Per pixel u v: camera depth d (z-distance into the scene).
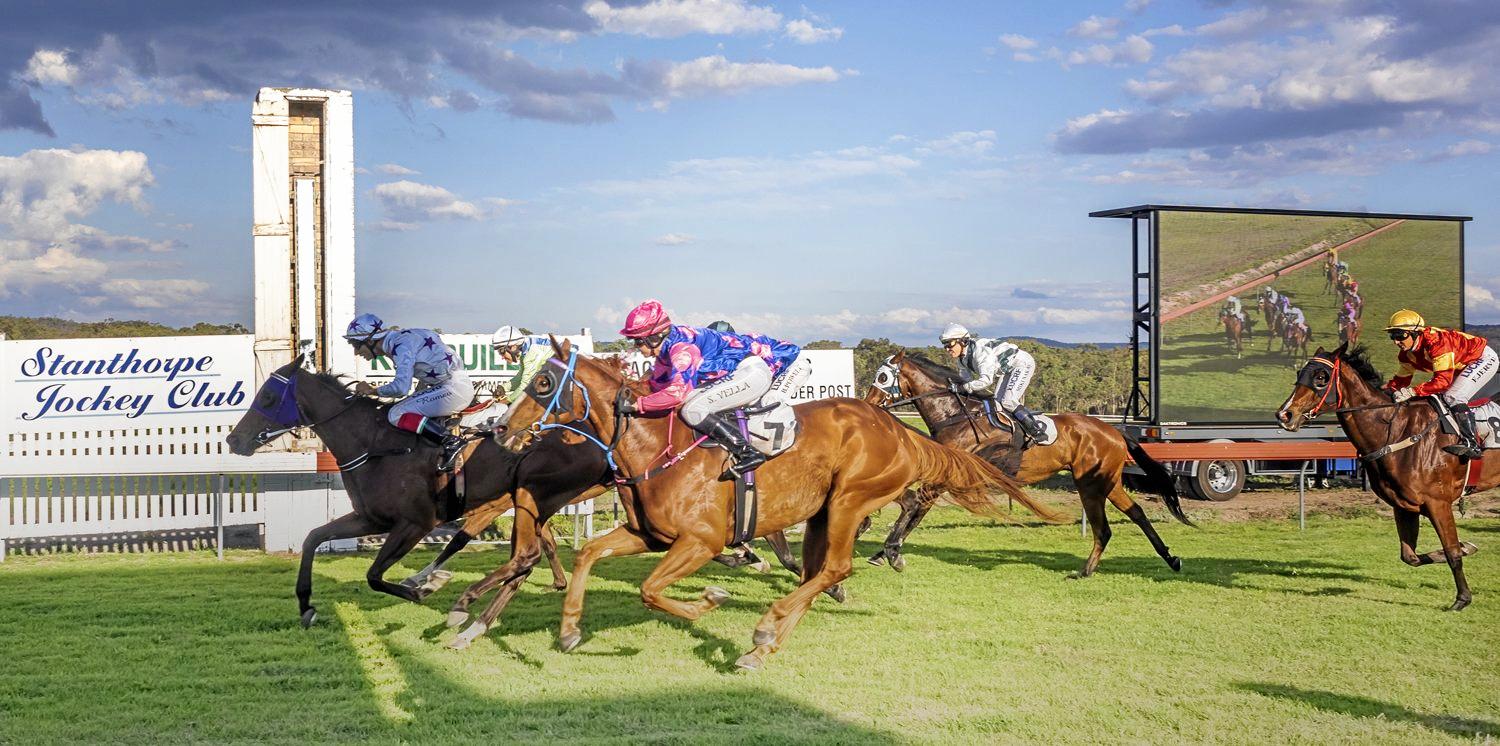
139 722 4.16
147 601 6.57
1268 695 4.53
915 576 7.42
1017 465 7.42
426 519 5.83
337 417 5.86
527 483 5.66
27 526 8.36
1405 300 13.59
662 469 4.87
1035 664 5.04
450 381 6.04
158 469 8.56
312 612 5.85
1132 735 4.02
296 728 4.07
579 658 5.15
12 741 3.92
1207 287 12.87
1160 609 6.28
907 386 7.82
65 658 5.17
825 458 5.15
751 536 5.01
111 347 8.54
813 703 4.41
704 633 5.68
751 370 4.96
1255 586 7.02
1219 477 12.64
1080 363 30.11
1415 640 5.51
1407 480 6.42
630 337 4.93
